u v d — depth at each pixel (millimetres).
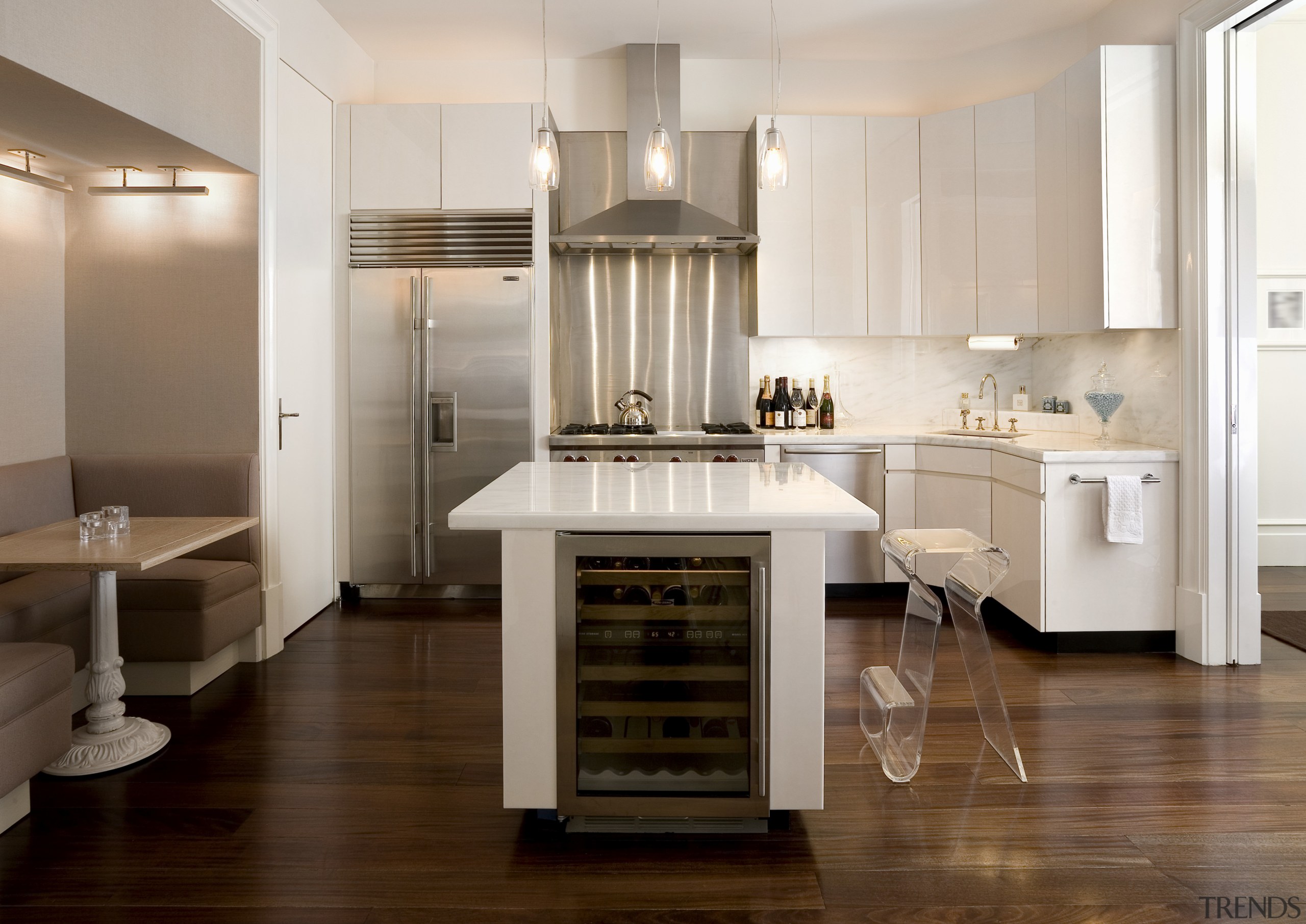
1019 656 3752
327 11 4504
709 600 2244
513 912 1906
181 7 3102
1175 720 3008
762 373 5355
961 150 4707
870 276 4922
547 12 4512
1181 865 2082
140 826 2275
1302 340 5434
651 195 4988
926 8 4504
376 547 4801
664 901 1951
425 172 4707
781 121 4887
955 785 2518
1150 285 3822
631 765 2262
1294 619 4328
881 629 4164
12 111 2762
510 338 4742
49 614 2922
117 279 3682
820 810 2350
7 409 3379
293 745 2799
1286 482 5527
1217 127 3617
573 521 2162
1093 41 4672
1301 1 3291
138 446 3709
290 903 1934
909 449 4812
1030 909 1913
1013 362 5293
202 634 3172
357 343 4750
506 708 2234
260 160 3662
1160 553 3785
